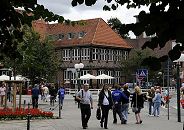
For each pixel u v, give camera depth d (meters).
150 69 4.30
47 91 51.00
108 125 23.02
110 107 21.14
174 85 72.50
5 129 20.03
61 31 88.75
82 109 21.02
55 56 45.72
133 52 81.62
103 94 21.08
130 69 81.12
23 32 6.07
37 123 23.47
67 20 7.07
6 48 6.14
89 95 20.98
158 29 3.95
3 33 5.98
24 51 6.70
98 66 84.56
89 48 84.25
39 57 42.72
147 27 3.98
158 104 30.02
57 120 25.73
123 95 23.75
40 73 42.50
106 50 86.50
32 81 42.62
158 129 20.92
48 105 43.25
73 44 85.88
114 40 88.25
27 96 63.38
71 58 86.38
